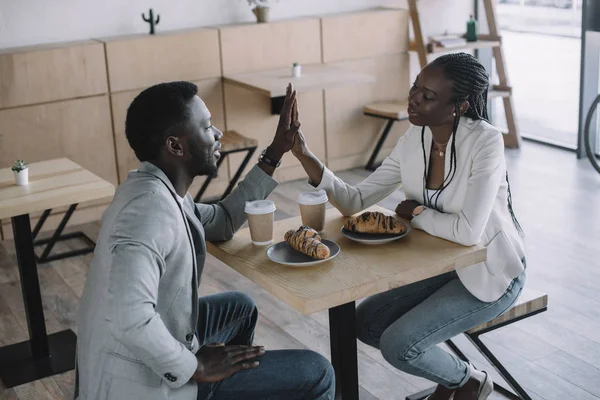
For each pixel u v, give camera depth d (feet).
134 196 6.01
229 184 17.61
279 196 17.92
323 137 19.35
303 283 6.53
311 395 6.59
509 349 10.62
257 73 17.70
